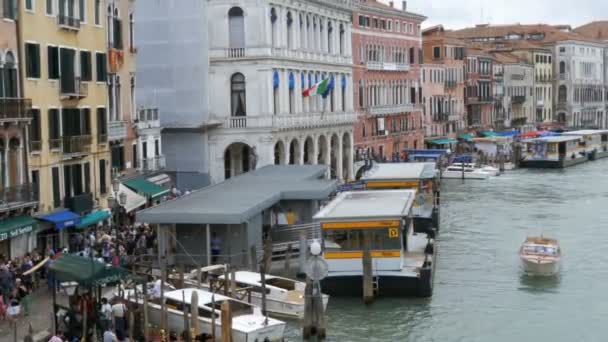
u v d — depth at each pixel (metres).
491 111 131.62
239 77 66.00
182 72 65.38
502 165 99.69
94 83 43.53
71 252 37.94
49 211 38.75
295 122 68.81
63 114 40.44
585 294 39.62
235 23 65.69
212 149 66.31
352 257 37.75
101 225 42.81
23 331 28.20
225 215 38.97
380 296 38.28
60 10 40.00
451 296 39.12
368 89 92.94
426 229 52.25
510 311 36.84
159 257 38.16
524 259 43.19
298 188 48.38
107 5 46.78
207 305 31.03
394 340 33.16
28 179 36.84
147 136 55.19
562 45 154.00
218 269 37.06
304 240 40.94
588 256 47.97
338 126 78.06
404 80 103.06
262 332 29.80
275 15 66.81
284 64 67.69
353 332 34.00
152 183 51.72
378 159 90.25
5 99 34.59
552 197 74.00
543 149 103.44
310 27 73.38
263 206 42.91
